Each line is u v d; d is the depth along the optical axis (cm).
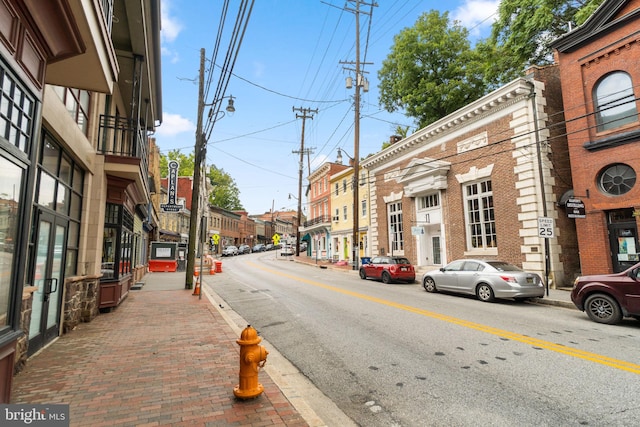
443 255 1959
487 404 425
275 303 1190
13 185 345
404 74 2756
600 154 1260
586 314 970
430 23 2661
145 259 2538
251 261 3950
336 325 845
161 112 1566
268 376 496
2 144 311
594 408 409
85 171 866
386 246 2491
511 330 778
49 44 397
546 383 483
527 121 1528
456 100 2597
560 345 661
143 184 1237
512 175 1585
